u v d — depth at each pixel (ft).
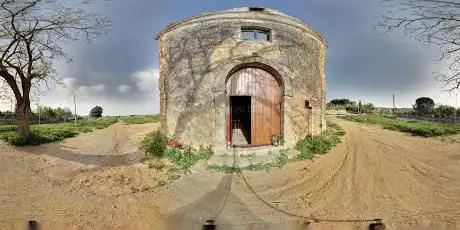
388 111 119.24
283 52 44.01
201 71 42.55
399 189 28.81
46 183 30.71
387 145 48.73
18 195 27.09
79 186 30.04
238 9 43.01
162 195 28.02
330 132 57.62
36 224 21.42
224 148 40.96
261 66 43.29
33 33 46.47
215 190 29.50
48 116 116.98
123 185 30.55
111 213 23.79
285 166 37.45
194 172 35.22
